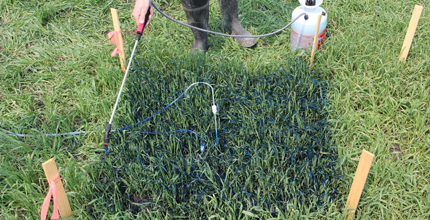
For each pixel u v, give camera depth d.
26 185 2.58
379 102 3.36
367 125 3.09
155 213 2.48
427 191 2.50
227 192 2.60
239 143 2.90
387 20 4.16
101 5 4.68
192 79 3.35
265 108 3.18
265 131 2.94
